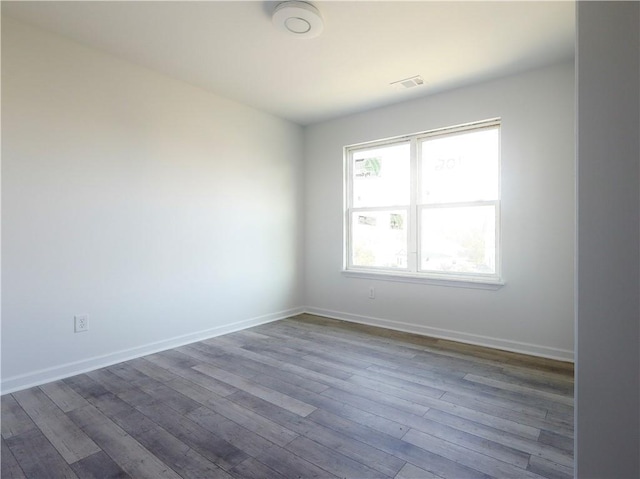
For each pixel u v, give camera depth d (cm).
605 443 108
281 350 312
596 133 109
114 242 279
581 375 111
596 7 110
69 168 254
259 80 320
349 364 279
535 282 300
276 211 421
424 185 368
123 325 285
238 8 217
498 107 315
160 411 206
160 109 308
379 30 239
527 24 232
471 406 212
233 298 373
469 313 335
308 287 459
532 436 181
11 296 229
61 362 251
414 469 156
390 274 382
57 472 154
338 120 425
